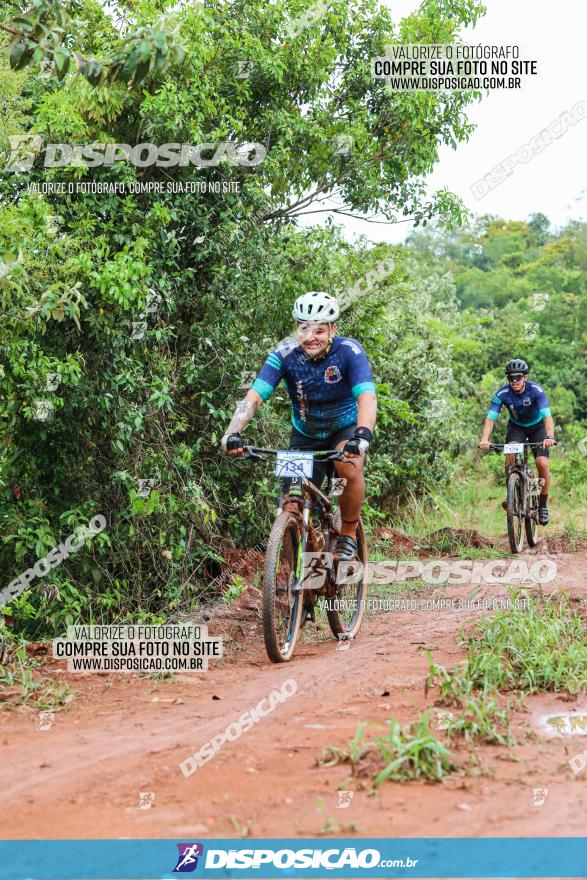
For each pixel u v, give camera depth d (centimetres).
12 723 412
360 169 978
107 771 333
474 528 1181
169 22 520
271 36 907
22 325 653
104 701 455
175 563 788
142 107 742
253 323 925
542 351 2858
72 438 745
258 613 677
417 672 473
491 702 402
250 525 888
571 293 3222
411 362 1331
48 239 665
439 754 322
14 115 695
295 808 291
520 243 5062
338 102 989
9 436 728
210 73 845
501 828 275
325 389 549
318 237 1051
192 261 845
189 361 831
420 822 279
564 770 324
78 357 701
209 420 860
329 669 498
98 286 671
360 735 339
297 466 521
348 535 573
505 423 1948
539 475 1049
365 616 681
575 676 438
